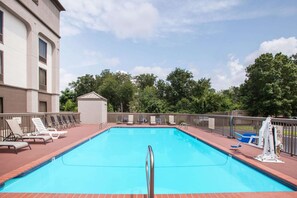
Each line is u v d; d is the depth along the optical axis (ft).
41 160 18.19
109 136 44.04
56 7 69.62
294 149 20.66
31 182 16.26
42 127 33.17
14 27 49.21
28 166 16.31
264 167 16.78
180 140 38.73
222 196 11.58
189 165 21.47
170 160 23.75
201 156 25.93
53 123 44.29
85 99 63.46
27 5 51.83
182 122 60.95
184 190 14.98
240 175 18.40
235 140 32.09
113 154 26.66
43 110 64.13
